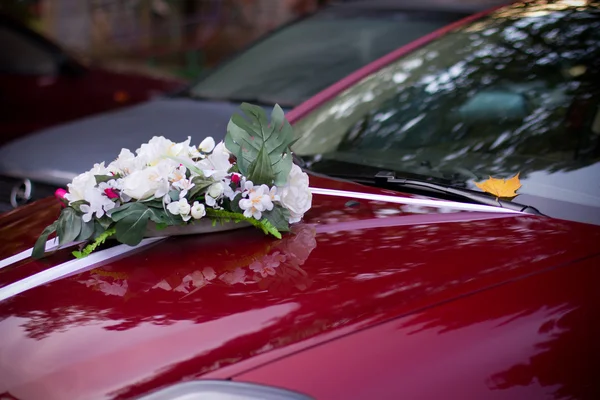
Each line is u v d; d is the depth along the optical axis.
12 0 12.35
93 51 14.31
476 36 3.04
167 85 7.68
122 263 1.91
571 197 2.24
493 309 1.69
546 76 2.72
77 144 3.82
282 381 1.48
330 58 4.56
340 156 2.72
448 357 1.58
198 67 13.71
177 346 1.56
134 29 15.00
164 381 1.50
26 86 7.07
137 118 4.15
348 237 1.97
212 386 1.48
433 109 2.80
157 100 4.63
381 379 1.51
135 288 1.78
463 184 2.35
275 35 5.03
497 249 1.88
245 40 14.88
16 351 1.63
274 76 4.54
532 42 2.87
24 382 1.56
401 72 3.05
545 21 2.93
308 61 4.59
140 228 1.95
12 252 2.11
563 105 2.60
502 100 2.72
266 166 2.04
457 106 2.78
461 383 1.56
